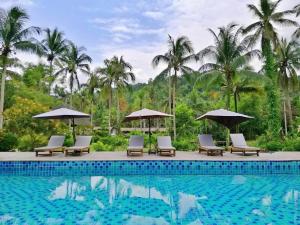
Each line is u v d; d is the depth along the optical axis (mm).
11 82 31938
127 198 8000
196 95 45375
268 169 11477
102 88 38938
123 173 11508
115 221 6160
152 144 21984
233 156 12891
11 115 19156
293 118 40406
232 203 7473
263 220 6168
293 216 6426
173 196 8180
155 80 29797
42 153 14258
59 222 6102
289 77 31156
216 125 30359
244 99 38188
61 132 20844
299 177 10859
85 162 11555
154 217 6414
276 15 23516
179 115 32438
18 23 25219
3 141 16500
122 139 26297
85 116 14117
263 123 37125
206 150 13430
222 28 24516
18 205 7363
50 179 10656
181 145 17953
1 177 11070
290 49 30141
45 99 32844
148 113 13867
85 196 8234
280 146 17766
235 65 22984
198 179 10500
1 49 25078
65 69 38281
